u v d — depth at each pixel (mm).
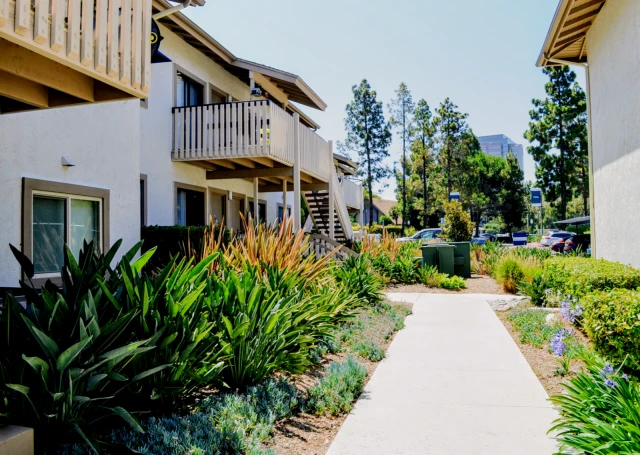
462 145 51531
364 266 11273
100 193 8078
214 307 4996
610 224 9992
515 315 9242
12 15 3619
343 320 8172
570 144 40562
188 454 3334
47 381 3158
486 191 66438
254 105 12930
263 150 12812
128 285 3973
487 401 5039
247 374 4855
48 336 3258
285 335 5492
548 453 3840
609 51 9641
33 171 6879
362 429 4359
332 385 5152
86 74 4469
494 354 6879
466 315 9844
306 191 18953
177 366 4027
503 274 13453
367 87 51281
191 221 14477
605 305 5363
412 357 6805
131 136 8859
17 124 6652
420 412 4770
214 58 15281
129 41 4844
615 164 9477
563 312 7184
